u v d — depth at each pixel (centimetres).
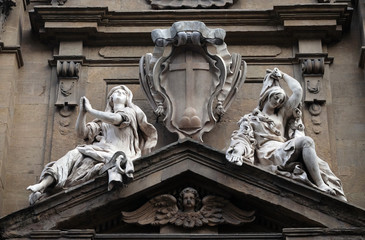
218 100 2847
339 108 2947
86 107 2689
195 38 2823
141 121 2752
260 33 3059
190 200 2512
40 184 2527
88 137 2720
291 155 2562
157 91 2839
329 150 2855
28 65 3039
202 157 2553
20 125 2925
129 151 2700
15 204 2789
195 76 2842
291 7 3039
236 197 2528
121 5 3159
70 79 2989
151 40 3072
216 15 3081
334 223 2447
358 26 3098
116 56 3048
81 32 3052
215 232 2498
